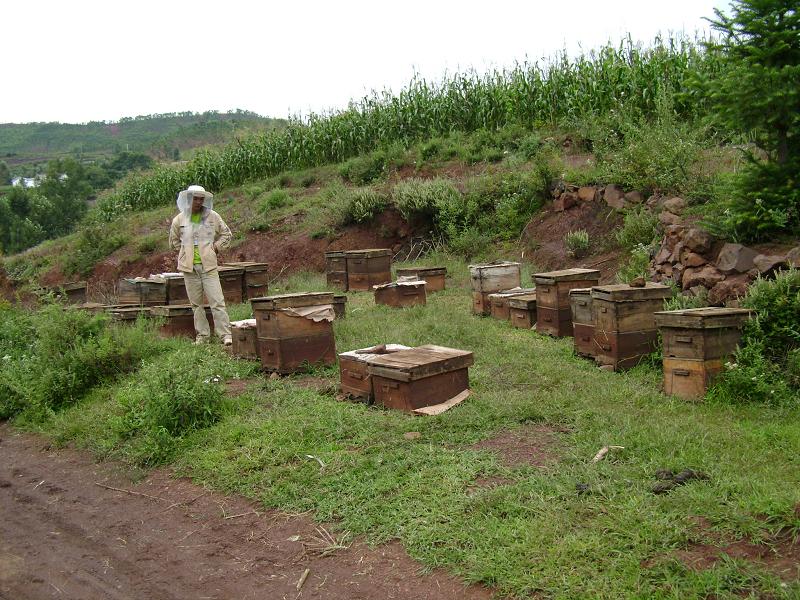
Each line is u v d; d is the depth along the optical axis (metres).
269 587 4.09
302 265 19.22
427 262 16.44
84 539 5.05
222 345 9.73
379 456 5.49
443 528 4.33
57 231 44.28
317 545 4.47
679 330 6.36
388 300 12.07
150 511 5.40
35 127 122.12
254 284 13.54
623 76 18.19
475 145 20.86
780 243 7.66
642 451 5.08
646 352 7.50
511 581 3.70
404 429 5.96
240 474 5.64
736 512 4.01
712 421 5.69
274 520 4.91
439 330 9.62
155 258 23.02
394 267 16.84
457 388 6.74
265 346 8.23
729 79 7.30
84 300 16.16
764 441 5.14
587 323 7.93
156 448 6.29
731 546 3.77
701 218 9.62
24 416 8.30
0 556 4.89
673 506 4.16
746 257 7.54
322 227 19.72
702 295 7.64
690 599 3.35
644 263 9.83
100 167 69.50
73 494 5.96
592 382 6.98
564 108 20.11
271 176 28.16
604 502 4.35
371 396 6.81
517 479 4.84
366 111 25.58
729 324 6.28
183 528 5.03
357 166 23.05
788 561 3.58
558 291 8.98
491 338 9.14
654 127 14.15
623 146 14.55
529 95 21.05
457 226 17.30
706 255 8.23
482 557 3.96
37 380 8.44
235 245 21.09
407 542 4.27
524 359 8.02
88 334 9.17
